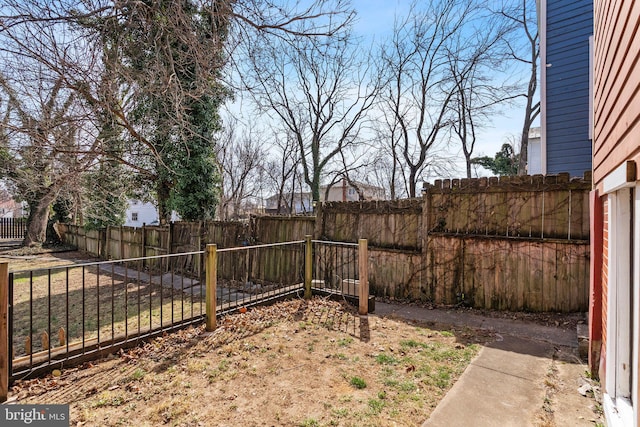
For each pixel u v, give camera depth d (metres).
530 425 2.17
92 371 2.85
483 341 3.63
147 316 5.03
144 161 8.76
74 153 4.84
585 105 6.96
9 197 8.54
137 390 2.55
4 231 19.86
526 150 12.43
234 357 3.15
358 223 6.05
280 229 6.96
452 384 2.71
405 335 3.82
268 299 4.80
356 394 2.55
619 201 2.28
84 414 2.24
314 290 5.39
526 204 4.57
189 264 8.23
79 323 4.85
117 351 3.21
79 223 15.43
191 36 3.61
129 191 10.30
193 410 2.30
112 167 7.51
